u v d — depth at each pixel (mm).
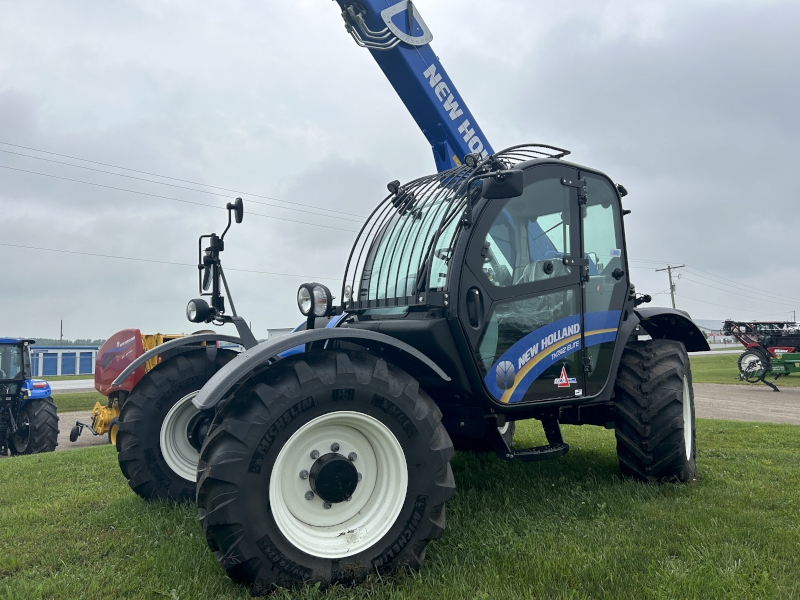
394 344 2768
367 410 2559
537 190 3533
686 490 3828
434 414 2697
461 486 4031
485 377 3199
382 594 2346
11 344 9625
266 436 2363
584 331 3697
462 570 2539
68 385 25078
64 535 3098
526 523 3135
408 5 5637
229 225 3539
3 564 2697
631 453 4102
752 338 17672
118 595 2369
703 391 15312
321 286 3119
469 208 3168
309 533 2488
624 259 4059
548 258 3566
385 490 2625
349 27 5520
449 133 5934
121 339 9898
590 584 2369
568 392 3594
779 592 2277
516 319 3344
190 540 2920
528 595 2266
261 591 2303
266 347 2512
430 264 3139
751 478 4227
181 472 3818
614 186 4027
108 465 5273
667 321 4836
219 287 3635
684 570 2465
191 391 3898
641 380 4055
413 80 5758
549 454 3518
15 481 4621
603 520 3207
